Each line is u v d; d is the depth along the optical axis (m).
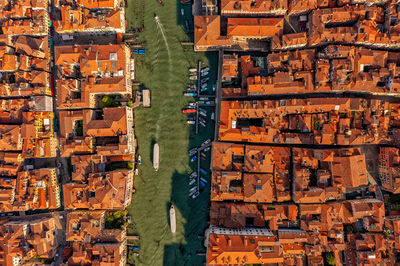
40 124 84.12
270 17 82.50
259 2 77.69
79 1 80.38
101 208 81.38
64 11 79.88
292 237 79.44
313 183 83.06
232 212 80.88
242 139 82.00
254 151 80.50
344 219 81.06
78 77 85.69
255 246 74.94
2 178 84.69
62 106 81.62
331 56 76.69
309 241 80.00
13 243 82.19
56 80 81.69
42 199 84.38
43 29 83.88
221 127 81.44
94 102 84.56
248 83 78.44
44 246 83.81
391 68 75.25
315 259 81.06
